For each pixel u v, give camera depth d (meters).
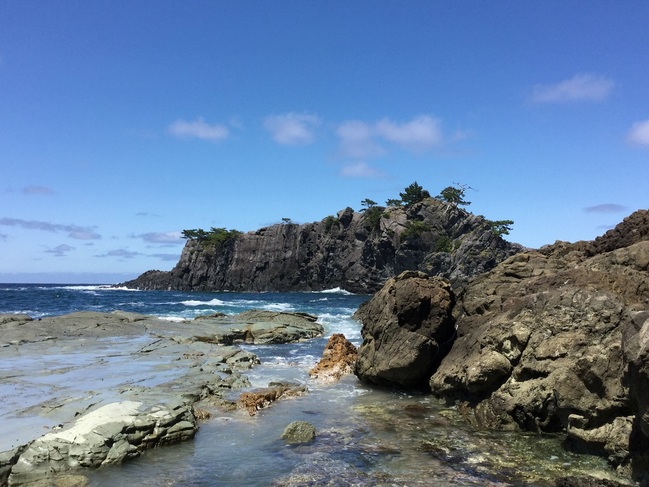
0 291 104.44
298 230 130.38
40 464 9.54
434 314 17.19
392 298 18.08
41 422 11.28
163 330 27.89
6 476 9.19
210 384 16.05
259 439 11.59
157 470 9.74
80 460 9.77
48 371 16.80
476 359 13.60
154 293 113.69
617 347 10.18
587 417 10.21
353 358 20.98
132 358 19.64
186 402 13.32
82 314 31.67
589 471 9.41
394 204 126.25
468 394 14.11
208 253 138.00
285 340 29.05
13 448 9.73
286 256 129.25
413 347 16.31
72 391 14.03
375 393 16.42
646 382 7.71
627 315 11.51
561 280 14.73
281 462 10.10
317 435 11.84
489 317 15.52
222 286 134.12
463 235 109.00
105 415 11.24
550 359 11.80
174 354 20.80
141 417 11.30
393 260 110.81
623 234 17.67
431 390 15.98
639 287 13.22
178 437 11.34
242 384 16.81
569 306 12.58
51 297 79.69
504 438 11.42
